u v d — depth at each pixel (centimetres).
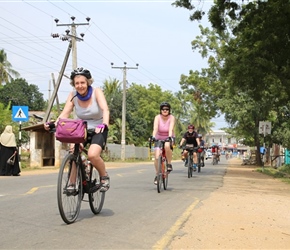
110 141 4894
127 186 1212
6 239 547
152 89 7056
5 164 1586
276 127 3559
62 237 560
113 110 5653
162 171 1105
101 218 689
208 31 3638
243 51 1934
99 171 676
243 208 841
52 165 2503
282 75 1898
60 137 607
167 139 1080
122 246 525
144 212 758
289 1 1617
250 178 1872
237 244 551
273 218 753
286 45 1809
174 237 572
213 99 3922
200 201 912
